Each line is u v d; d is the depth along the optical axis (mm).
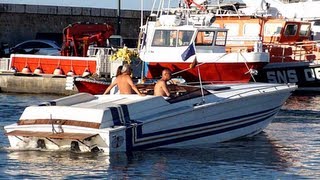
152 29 58062
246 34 65875
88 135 31500
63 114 32281
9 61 65375
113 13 94625
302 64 63781
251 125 37906
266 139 37906
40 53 79875
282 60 64375
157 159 32094
